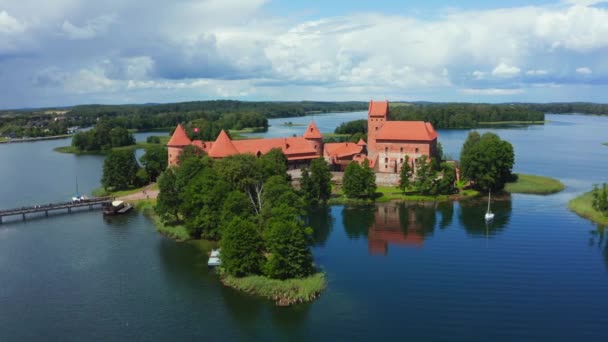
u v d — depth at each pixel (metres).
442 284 80.69
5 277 86.25
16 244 105.75
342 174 166.38
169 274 86.38
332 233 111.75
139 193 154.75
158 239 107.38
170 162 165.62
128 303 74.94
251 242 82.44
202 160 129.75
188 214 109.19
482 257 93.50
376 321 68.12
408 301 74.31
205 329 66.81
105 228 117.56
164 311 72.12
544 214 125.44
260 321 68.75
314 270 85.75
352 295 76.50
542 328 65.94
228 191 105.38
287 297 75.25
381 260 92.38
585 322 67.50
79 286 81.81
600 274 84.56
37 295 78.50
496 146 152.12
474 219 121.88
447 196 147.50
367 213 130.62
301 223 85.88
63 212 136.38
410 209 134.38
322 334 65.00
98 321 69.44
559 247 99.06
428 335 64.31
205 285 81.19
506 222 118.44
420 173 148.12
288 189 100.94
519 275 84.31
